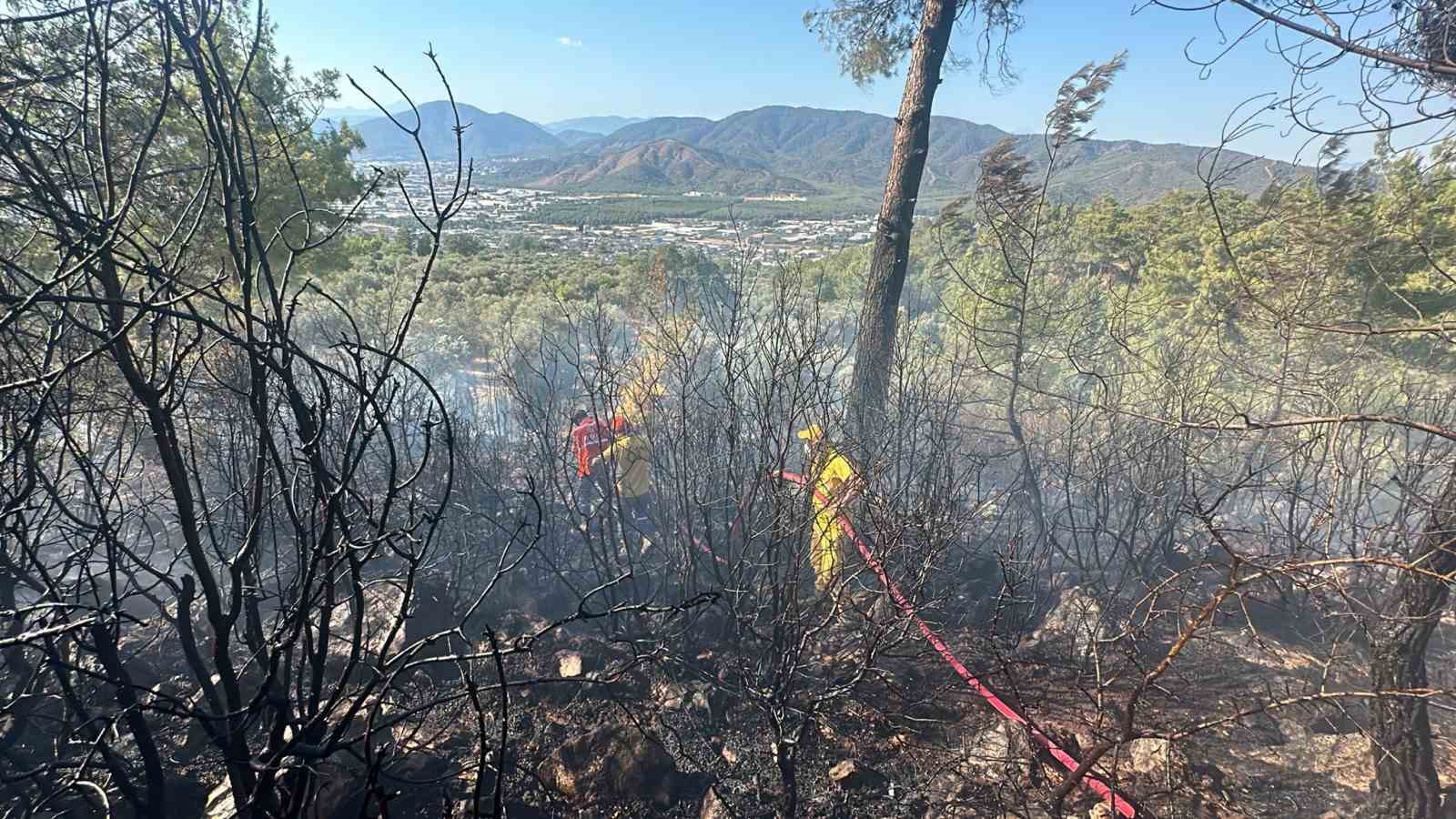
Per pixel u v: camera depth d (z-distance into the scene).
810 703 3.18
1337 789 3.00
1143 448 4.53
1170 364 4.85
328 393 1.59
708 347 4.88
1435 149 2.55
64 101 1.80
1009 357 6.13
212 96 1.47
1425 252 3.13
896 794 3.04
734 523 3.77
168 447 1.63
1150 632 4.09
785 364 3.71
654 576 4.60
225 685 1.75
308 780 1.84
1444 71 2.03
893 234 5.94
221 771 2.84
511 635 3.86
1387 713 2.74
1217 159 2.75
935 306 8.59
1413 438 4.59
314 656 1.76
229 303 1.47
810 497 3.49
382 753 1.69
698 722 3.39
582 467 4.70
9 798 2.49
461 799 2.83
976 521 4.84
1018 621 4.25
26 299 1.27
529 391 5.12
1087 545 5.20
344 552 1.62
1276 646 3.99
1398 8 2.20
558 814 2.88
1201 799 2.85
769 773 3.14
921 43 5.95
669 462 4.33
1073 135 4.95
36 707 2.89
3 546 2.07
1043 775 3.03
